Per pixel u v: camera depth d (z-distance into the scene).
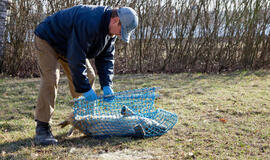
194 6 8.35
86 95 2.90
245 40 8.66
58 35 2.81
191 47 8.67
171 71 8.76
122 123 3.23
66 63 3.21
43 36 2.84
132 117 3.26
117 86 6.62
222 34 8.58
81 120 3.16
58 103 5.05
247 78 7.45
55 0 7.88
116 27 2.70
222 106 4.77
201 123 3.88
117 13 2.68
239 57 8.83
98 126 3.21
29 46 8.24
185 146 3.06
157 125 3.35
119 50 8.63
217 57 8.73
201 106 4.80
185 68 8.77
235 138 3.31
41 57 2.93
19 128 3.73
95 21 2.62
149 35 8.59
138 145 3.10
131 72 8.80
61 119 4.16
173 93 5.82
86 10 2.70
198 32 8.52
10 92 5.91
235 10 8.36
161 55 8.74
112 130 3.26
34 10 8.02
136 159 2.75
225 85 6.61
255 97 5.36
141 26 8.41
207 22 8.44
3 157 2.76
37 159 2.73
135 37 8.55
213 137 3.34
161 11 8.41
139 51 8.69
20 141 3.23
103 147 3.02
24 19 8.07
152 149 2.98
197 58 8.72
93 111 3.21
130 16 2.65
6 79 7.68
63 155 2.82
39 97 3.02
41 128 3.11
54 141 3.11
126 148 3.01
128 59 8.75
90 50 2.86
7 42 8.27
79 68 2.75
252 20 8.43
